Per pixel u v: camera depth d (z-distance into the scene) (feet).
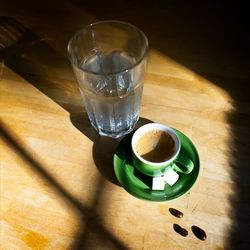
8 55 2.08
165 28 2.16
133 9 2.29
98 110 1.65
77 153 1.67
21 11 2.31
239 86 1.87
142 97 1.85
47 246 1.41
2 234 1.45
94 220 1.47
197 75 1.92
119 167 1.55
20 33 2.18
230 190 1.52
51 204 1.52
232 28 2.13
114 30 1.67
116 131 1.74
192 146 1.57
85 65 1.68
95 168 1.62
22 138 1.74
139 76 1.54
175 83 1.90
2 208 1.52
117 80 1.53
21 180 1.60
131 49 1.71
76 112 1.82
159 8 2.29
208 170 1.58
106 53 1.76
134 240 1.41
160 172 1.48
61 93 1.90
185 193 1.46
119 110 1.66
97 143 1.70
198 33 2.12
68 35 2.16
